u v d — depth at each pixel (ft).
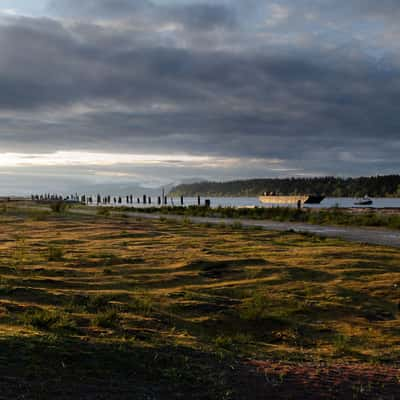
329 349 26.55
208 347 24.18
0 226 92.58
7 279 37.83
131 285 39.47
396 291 37.50
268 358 23.47
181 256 52.80
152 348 22.21
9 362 18.25
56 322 25.27
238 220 124.67
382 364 23.91
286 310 33.04
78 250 58.13
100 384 17.57
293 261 49.29
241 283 40.24
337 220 111.34
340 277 41.93
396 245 64.18
